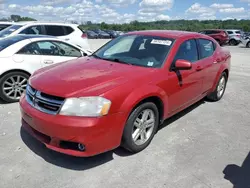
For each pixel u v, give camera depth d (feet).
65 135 9.00
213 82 17.22
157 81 11.24
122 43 14.43
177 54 12.91
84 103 9.02
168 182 9.19
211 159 10.77
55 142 9.46
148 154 11.00
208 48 16.58
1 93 16.42
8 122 13.79
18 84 17.07
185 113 16.06
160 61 12.21
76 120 8.91
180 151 11.32
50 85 9.80
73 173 9.56
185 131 13.38
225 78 19.44
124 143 10.45
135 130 10.78
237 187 9.04
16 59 16.81
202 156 10.98
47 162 10.18
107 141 9.46
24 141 11.75
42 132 9.62
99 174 9.55
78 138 8.95
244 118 15.53
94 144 9.14
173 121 14.67
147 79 10.91
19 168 9.72
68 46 19.77
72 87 9.50
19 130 12.85
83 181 9.12
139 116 10.80
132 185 8.98
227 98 19.72
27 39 17.97
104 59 13.37
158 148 11.51
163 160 10.57
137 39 14.15
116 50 14.05
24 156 10.52
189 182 9.22
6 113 15.10
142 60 12.56
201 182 9.25
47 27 29.99
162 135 12.80
